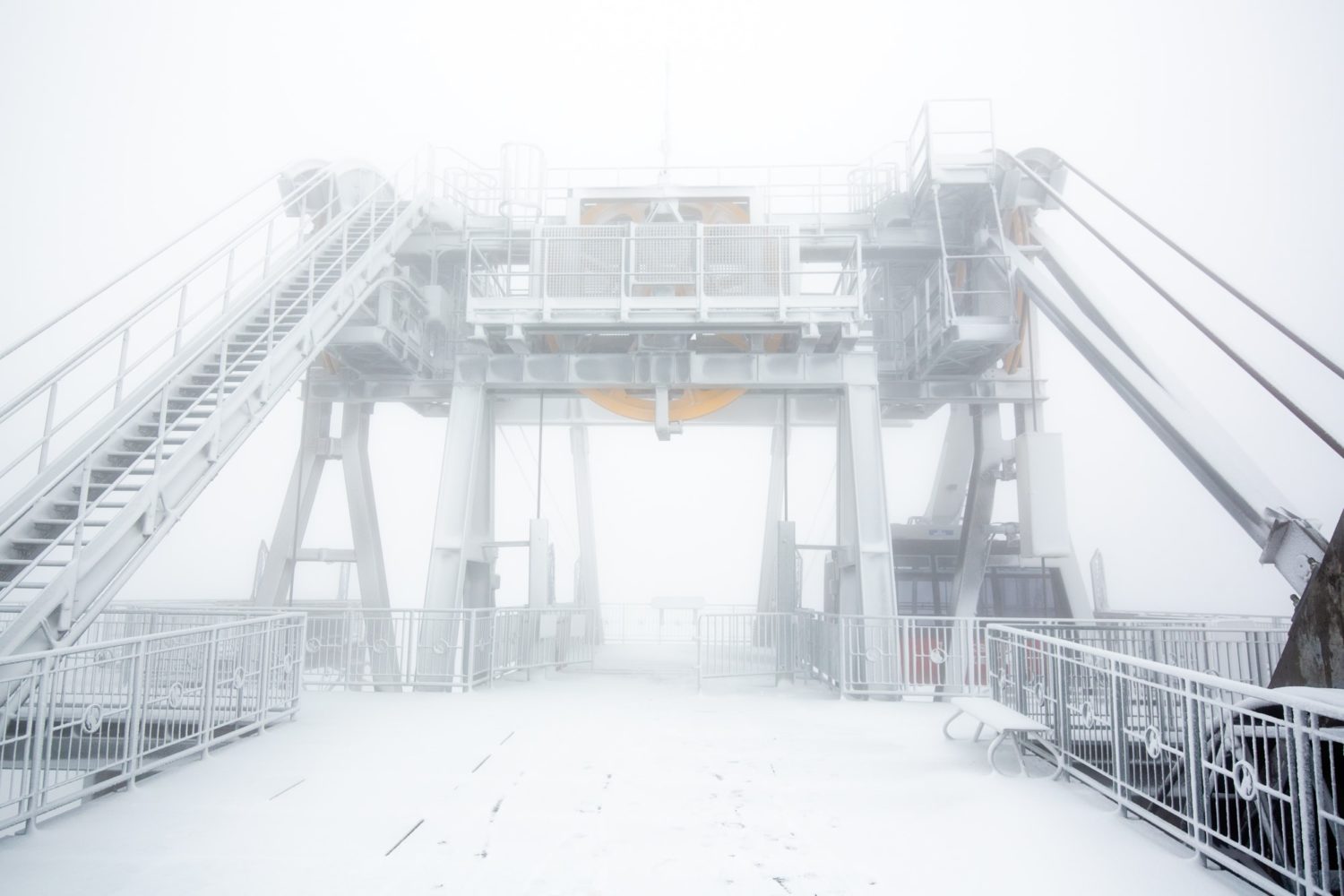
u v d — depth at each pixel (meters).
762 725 10.83
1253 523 10.93
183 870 5.39
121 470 9.24
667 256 14.93
